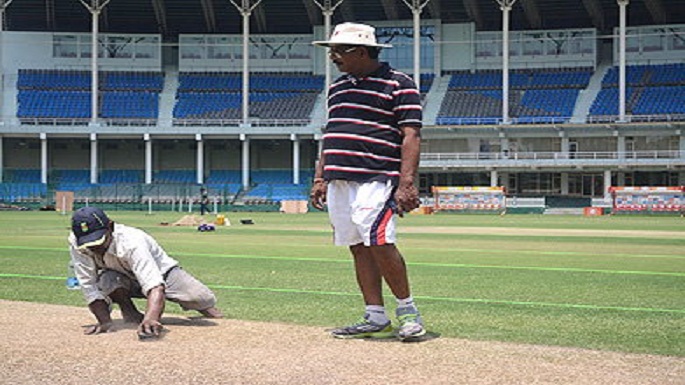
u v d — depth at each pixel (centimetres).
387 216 573
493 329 645
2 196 5650
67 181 6203
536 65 6203
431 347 555
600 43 6269
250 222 3197
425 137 5912
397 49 6259
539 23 6309
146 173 5888
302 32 6575
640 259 1442
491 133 5769
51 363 499
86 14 6369
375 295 600
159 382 452
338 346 557
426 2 5562
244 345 558
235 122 5934
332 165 580
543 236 2294
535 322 683
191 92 6303
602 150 5653
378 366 491
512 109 5884
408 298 591
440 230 2673
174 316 698
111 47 6344
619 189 4828
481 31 6391
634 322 685
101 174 6275
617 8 6128
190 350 539
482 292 917
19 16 6391
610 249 1731
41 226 2838
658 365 496
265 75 6431
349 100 580
